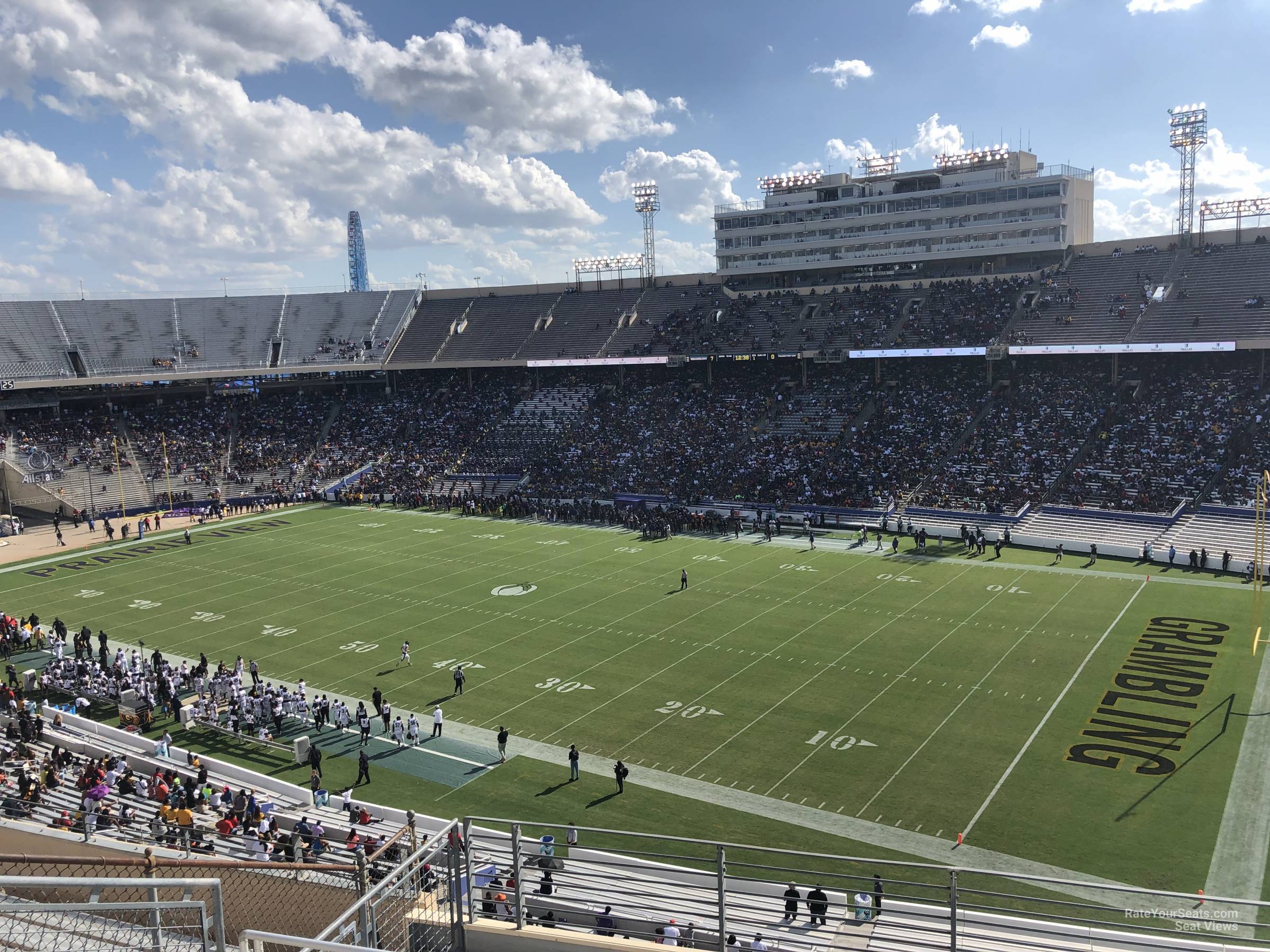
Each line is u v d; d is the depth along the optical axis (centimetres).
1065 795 2778
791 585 5072
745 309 9138
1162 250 7775
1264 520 5406
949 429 7188
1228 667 3675
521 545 6256
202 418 9312
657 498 7219
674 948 1009
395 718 3469
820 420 7800
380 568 5781
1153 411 6694
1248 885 2294
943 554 5669
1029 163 9106
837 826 2673
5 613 5056
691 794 2902
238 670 3834
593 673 3925
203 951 671
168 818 2455
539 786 3003
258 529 7094
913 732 3247
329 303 10712
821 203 9181
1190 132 7662
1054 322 7456
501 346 9856
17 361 8669
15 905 545
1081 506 6053
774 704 3531
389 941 1019
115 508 7806
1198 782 2816
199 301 10256
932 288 8525
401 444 9000
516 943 1067
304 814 2808
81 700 3719
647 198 10250
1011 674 3709
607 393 9156
